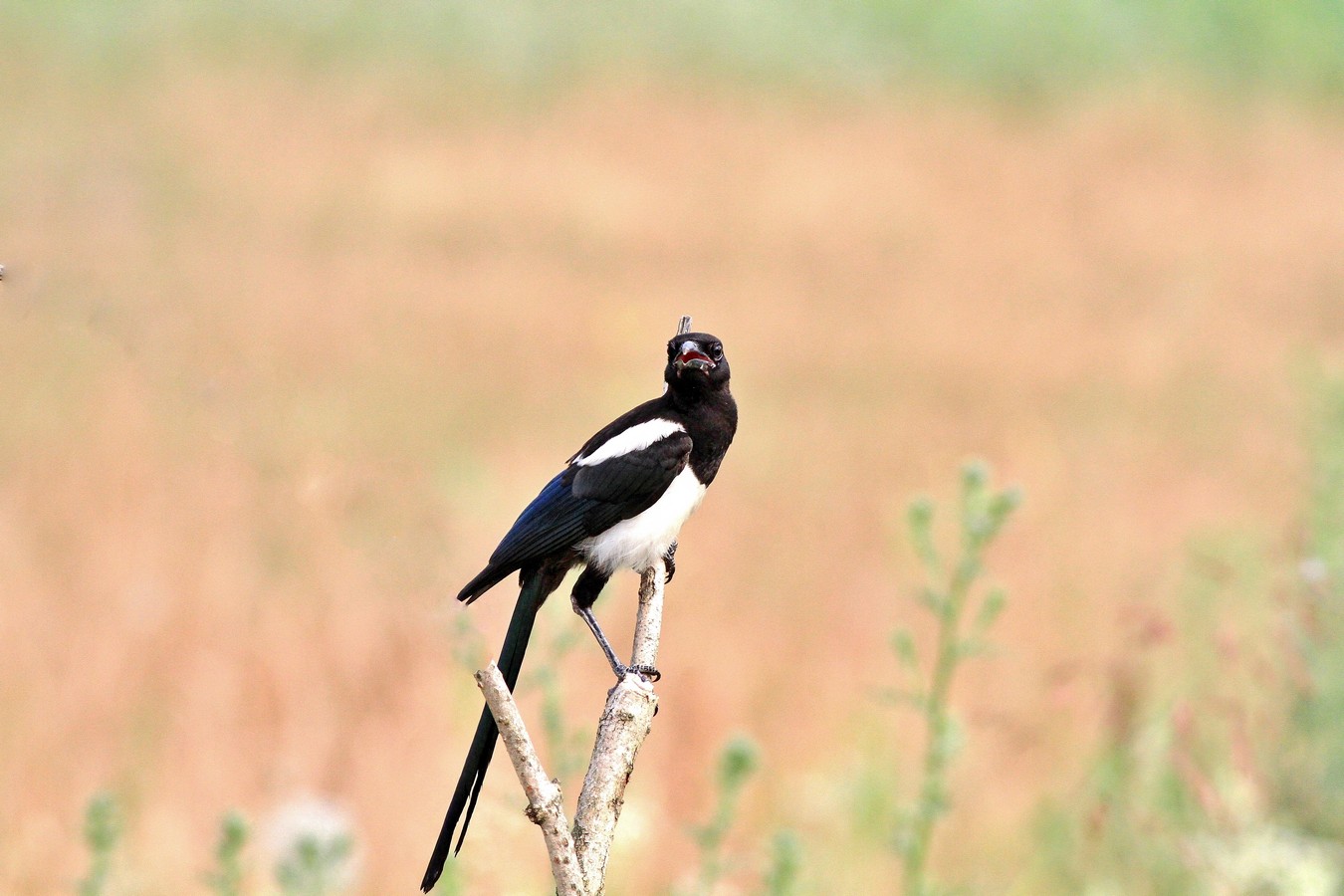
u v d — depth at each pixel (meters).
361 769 10.17
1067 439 23.08
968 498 7.55
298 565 12.22
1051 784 10.04
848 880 9.42
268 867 8.39
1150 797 8.73
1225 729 9.02
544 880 7.40
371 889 9.28
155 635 12.07
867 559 16.19
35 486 15.31
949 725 7.58
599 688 10.82
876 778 10.35
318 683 11.17
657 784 10.45
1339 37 78.19
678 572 15.56
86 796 10.05
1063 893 9.14
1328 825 8.66
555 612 8.19
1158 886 8.58
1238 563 11.32
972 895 8.69
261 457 6.50
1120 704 8.88
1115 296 39.34
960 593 7.52
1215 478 19.44
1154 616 9.11
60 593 12.87
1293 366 18.52
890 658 12.62
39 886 9.08
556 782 4.31
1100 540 15.82
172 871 9.44
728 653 12.98
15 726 10.72
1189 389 27.39
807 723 11.76
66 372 17.44
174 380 6.41
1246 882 8.07
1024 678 11.83
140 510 14.59
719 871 7.25
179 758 10.45
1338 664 8.73
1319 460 10.96
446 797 9.82
